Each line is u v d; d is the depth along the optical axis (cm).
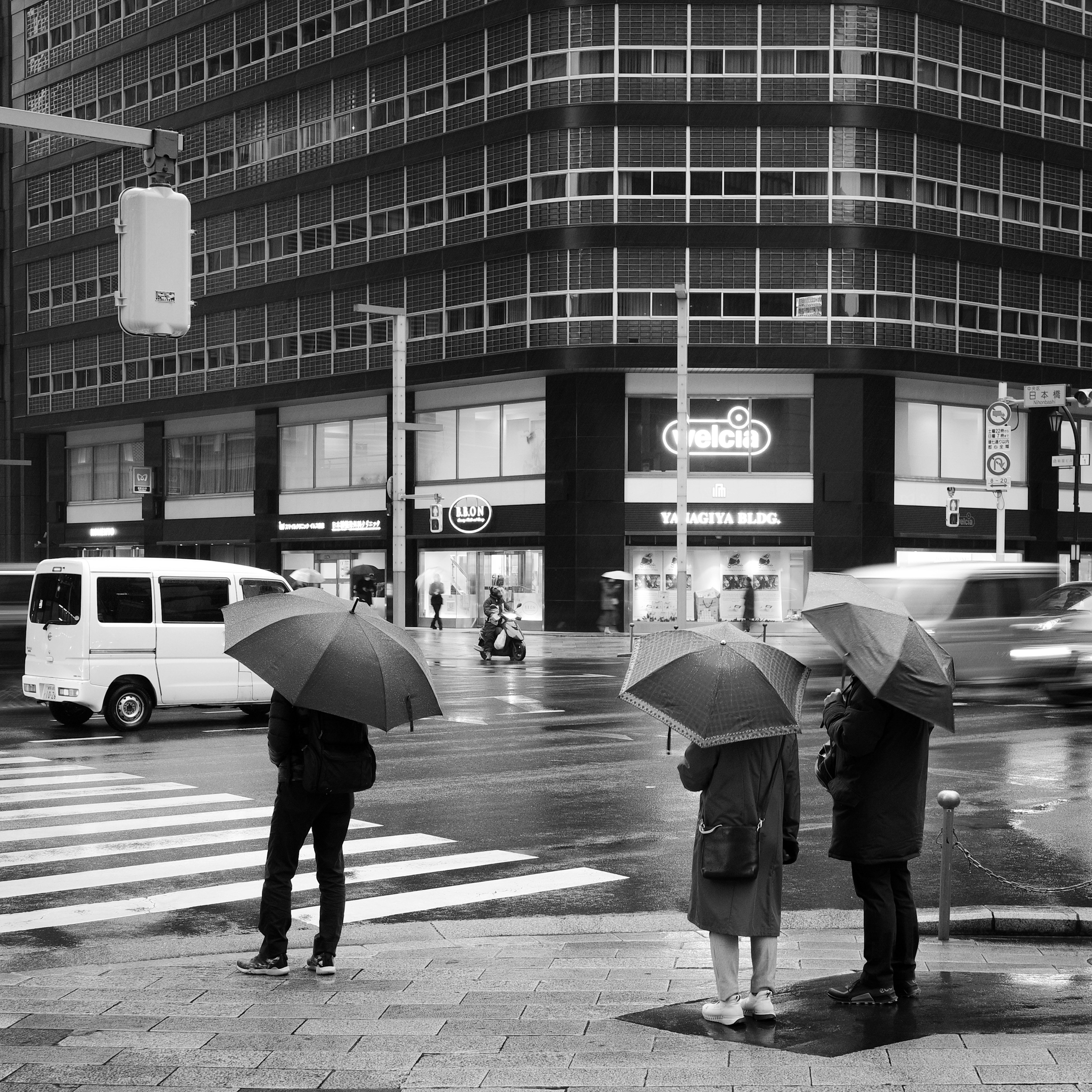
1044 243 4528
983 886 929
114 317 5694
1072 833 1112
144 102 5550
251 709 1945
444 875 959
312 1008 598
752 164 4166
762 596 4294
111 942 785
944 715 598
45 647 1819
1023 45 4484
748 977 676
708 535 4259
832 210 4156
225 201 5219
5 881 930
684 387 3416
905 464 4362
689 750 595
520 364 4269
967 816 1189
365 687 630
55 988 639
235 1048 526
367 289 4753
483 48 4409
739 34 4172
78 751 1598
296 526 5109
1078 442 3688
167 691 1820
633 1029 563
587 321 4188
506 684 2581
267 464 5216
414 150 4603
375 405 4881
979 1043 541
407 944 776
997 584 2323
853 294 4156
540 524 4397
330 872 675
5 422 6238
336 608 661
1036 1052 525
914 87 4241
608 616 4253
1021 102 4475
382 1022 571
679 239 4166
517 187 4319
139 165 5591
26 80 6103
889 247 4181
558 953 741
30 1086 474
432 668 2995
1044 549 4656
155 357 5522
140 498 5772
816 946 763
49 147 5978
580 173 4200
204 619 1853
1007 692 2369
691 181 4175
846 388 4219
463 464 4634
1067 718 1991
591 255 4191
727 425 4266
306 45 4941
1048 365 4519
